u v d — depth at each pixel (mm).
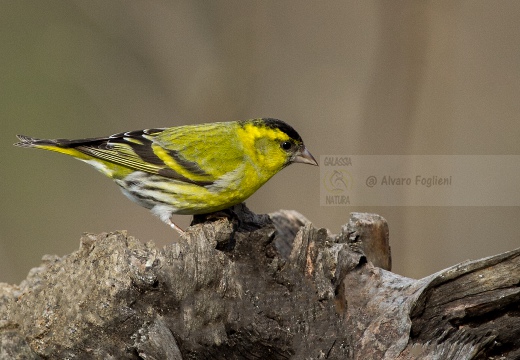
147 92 16781
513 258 6977
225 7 16328
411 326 7055
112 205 16781
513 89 14734
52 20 17562
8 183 16859
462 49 14969
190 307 7094
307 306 7496
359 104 14664
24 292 7539
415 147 12906
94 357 6727
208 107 16078
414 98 12742
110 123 16891
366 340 7176
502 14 14867
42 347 6824
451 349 6891
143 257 7254
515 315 7062
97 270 7156
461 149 14445
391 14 12648
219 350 7141
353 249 8078
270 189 16062
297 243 7891
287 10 16422
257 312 7406
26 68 17234
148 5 16562
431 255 13172
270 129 10008
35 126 17016
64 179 17078
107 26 16750
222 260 7301
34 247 16016
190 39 16438
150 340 6734
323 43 16469
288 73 16406
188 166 9789
